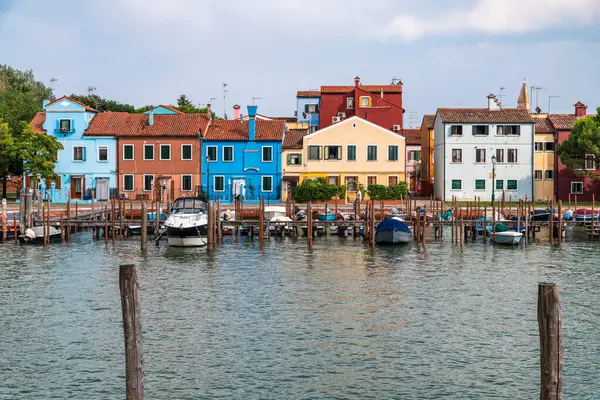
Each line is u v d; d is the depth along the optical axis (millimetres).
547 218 63875
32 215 61125
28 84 121625
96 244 56094
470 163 84500
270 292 36875
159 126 83312
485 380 23891
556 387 15148
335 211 66812
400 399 22453
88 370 24781
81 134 82188
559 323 15133
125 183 82438
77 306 33656
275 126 84750
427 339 28266
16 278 40781
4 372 24578
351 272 43062
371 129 82562
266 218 66250
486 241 58531
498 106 91000
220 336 28672
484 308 33406
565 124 86562
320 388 23281
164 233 60000
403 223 56031
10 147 75875
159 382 23766
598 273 43000
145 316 31797
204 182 82438
